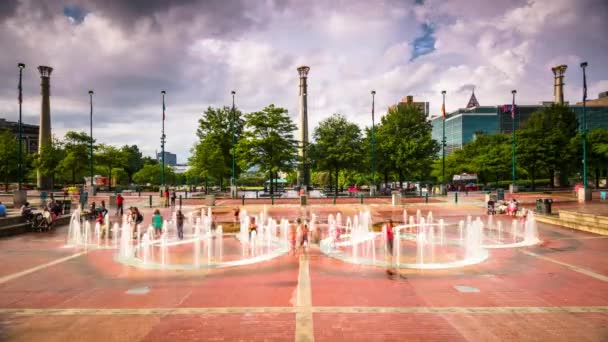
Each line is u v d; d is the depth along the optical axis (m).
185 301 8.45
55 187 65.06
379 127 56.31
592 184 69.81
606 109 103.56
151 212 30.14
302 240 14.24
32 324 7.11
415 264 12.09
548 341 6.38
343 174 65.00
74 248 15.05
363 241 16.64
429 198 42.84
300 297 8.73
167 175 86.12
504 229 20.14
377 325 7.05
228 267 11.73
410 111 55.22
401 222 23.53
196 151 56.03
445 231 19.62
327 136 48.28
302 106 58.12
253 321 7.25
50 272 11.11
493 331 6.79
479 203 36.22
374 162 48.78
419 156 50.38
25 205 20.95
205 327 6.97
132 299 8.59
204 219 24.73
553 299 8.58
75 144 57.97
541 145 53.09
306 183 55.47
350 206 34.12
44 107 65.00
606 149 53.69
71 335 6.62
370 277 10.49
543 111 63.66
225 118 56.59
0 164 52.06
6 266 11.89
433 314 7.62
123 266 11.88
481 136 74.88
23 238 17.59
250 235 17.91
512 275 10.71
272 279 10.30
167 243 16.27
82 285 9.73
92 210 24.69
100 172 73.44
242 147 47.00
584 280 10.17
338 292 9.11
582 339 6.45
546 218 22.84
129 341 6.39
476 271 11.18
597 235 18.05
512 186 48.00
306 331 6.78
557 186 63.72
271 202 38.44
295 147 49.19
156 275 10.75
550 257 13.19
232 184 45.72
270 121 46.59
